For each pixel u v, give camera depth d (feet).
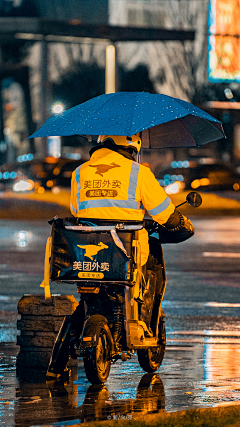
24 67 370.94
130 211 36.91
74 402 33.94
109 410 32.30
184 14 324.39
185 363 43.62
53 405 33.24
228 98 355.56
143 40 271.28
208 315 63.52
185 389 36.73
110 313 37.55
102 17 359.25
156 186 37.24
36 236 141.69
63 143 428.15
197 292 78.07
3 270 94.99
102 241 35.53
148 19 334.85
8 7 341.41
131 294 36.94
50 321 41.88
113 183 37.06
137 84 358.84
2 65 367.25
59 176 238.48
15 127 439.22
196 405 33.04
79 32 268.62
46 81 295.89
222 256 114.01
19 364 42.68
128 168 37.24
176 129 42.80
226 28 260.42
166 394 35.55
